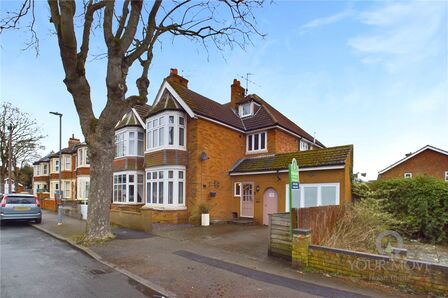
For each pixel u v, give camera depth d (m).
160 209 15.81
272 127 18.05
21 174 50.41
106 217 10.08
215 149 17.33
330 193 13.27
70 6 8.23
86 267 6.95
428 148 25.41
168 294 5.20
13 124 34.19
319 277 6.21
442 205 11.10
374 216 9.83
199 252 8.50
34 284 5.70
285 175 15.21
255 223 16.17
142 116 20.09
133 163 19.03
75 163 33.56
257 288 5.52
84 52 9.50
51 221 16.12
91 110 10.12
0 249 9.01
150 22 10.45
